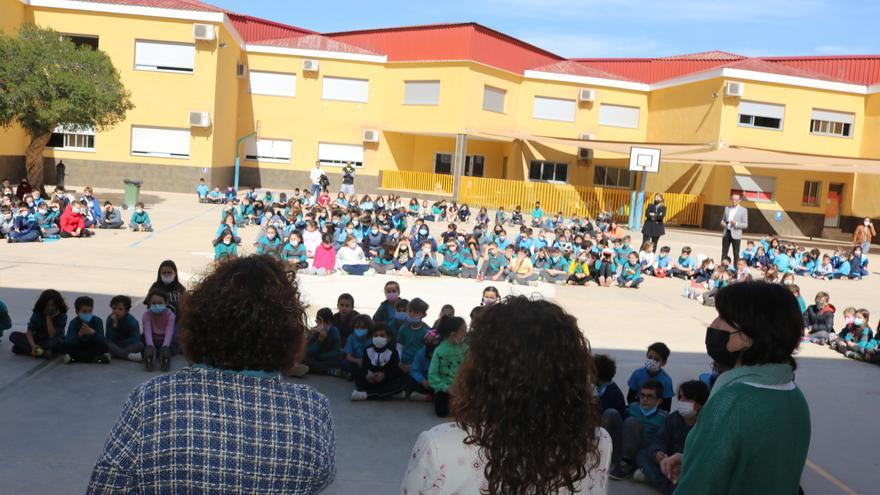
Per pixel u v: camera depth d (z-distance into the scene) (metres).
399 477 5.44
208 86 30.91
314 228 16.44
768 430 2.23
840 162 27.41
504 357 1.85
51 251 15.20
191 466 1.84
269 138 36.12
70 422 6.04
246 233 20.44
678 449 5.53
